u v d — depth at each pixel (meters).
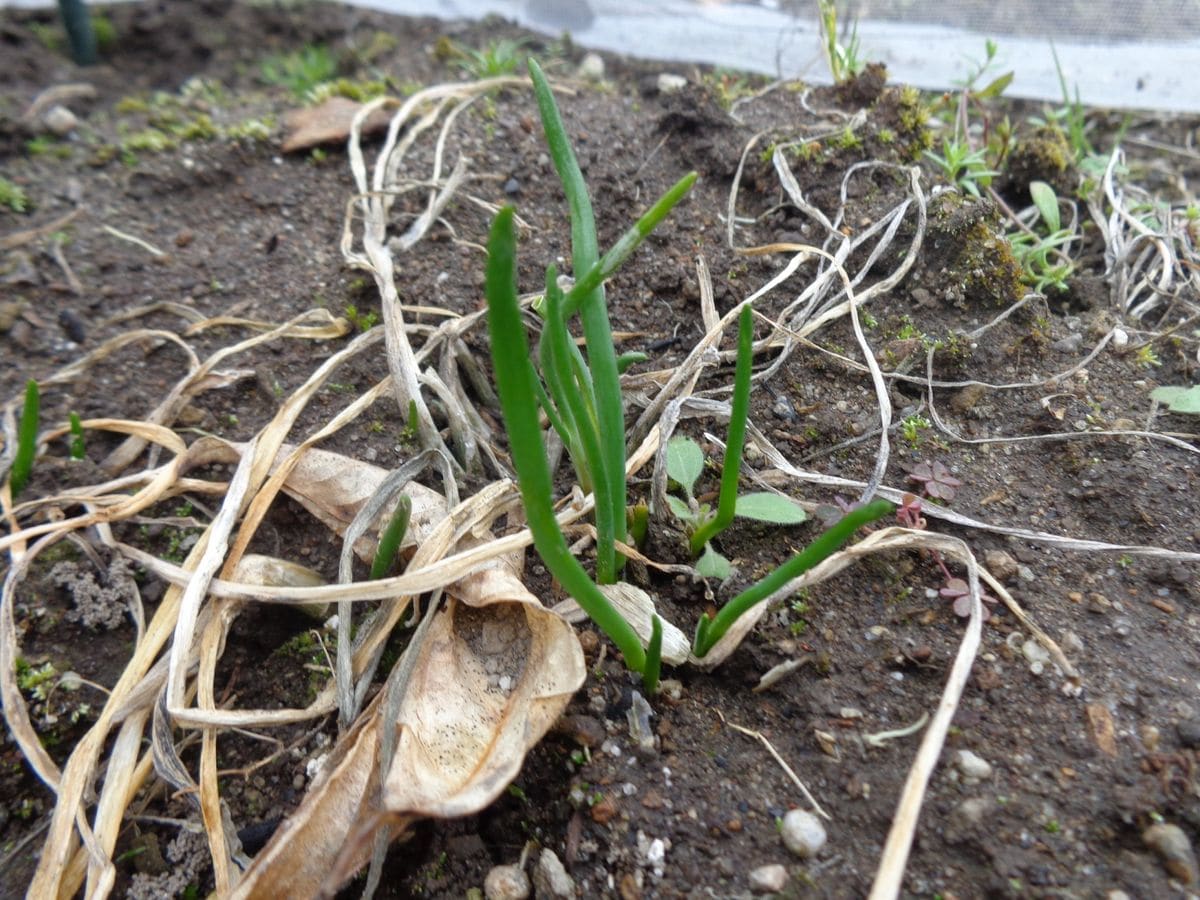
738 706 0.16
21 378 0.23
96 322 0.24
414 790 0.13
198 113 0.33
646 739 0.16
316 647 0.18
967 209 0.22
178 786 0.16
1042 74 0.34
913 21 0.37
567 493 0.20
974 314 0.22
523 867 0.15
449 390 0.21
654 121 0.28
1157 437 0.20
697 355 0.20
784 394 0.21
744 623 0.16
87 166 0.30
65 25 0.38
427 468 0.20
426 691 0.15
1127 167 0.30
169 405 0.22
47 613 0.19
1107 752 0.15
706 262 0.24
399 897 0.16
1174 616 0.17
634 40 0.38
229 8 0.42
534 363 0.22
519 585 0.16
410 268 0.24
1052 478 0.19
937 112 0.32
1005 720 0.15
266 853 0.14
